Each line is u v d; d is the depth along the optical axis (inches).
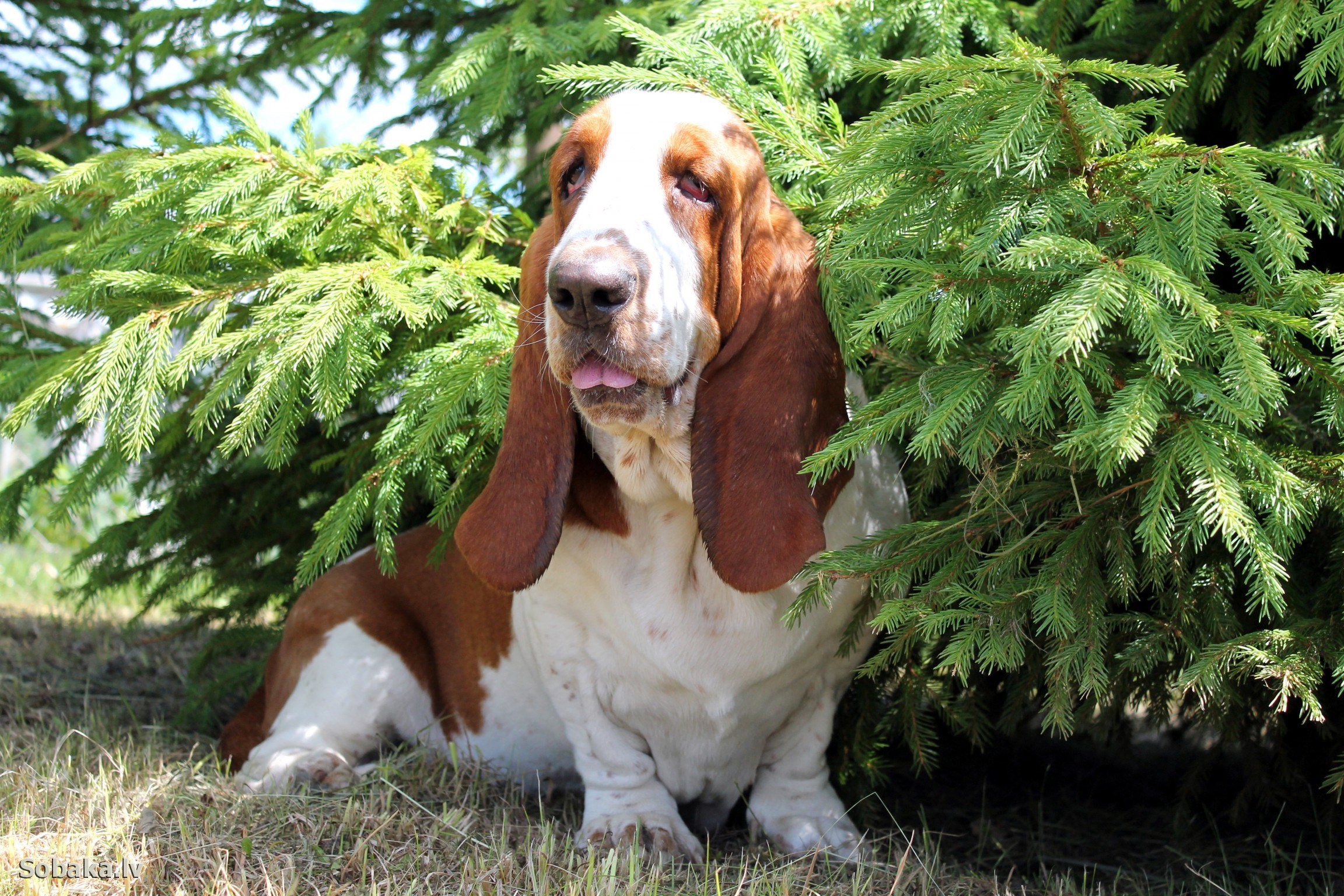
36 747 124.6
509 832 105.9
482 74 141.9
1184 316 80.0
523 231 138.7
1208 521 78.0
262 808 105.7
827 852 106.9
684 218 97.2
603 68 114.2
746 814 124.8
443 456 119.6
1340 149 102.7
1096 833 136.1
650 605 108.1
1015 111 81.9
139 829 100.2
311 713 128.6
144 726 153.8
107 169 122.4
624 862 100.4
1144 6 136.3
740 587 98.1
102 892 89.1
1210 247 80.9
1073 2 124.5
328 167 127.6
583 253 89.4
